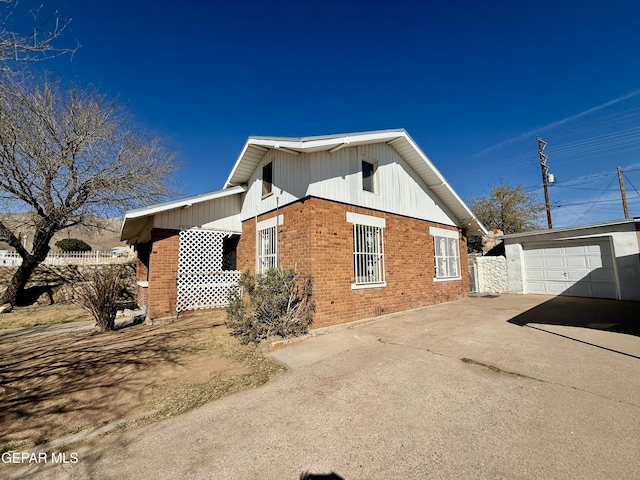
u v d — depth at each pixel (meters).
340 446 2.82
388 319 8.70
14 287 12.41
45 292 14.11
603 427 2.97
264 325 6.75
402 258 9.99
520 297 12.95
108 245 33.62
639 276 10.77
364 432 3.04
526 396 3.69
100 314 7.96
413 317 8.91
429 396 3.77
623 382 3.98
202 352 5.87
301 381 4.38
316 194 7.54
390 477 2.40
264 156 9.73
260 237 9.71
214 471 2.52
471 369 4.62
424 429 3.05
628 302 10.44
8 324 9.36
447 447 2.74
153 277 9.07
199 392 4.11
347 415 3.38
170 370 4.94
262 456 2.71
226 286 10.33
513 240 14.52
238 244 11.29
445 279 12.12
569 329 6.83
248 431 3.12
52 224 12.20
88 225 13.80
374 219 9.05
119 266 16.84
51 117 11.60
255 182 10.22
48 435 3.16
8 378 4.71
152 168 14.30
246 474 2.47
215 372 4.83
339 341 6.45
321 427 3.15
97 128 12.55
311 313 7.12
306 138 7.01
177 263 9.52
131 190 13.30
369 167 9.40
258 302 6.92
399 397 3.77
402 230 10.17
